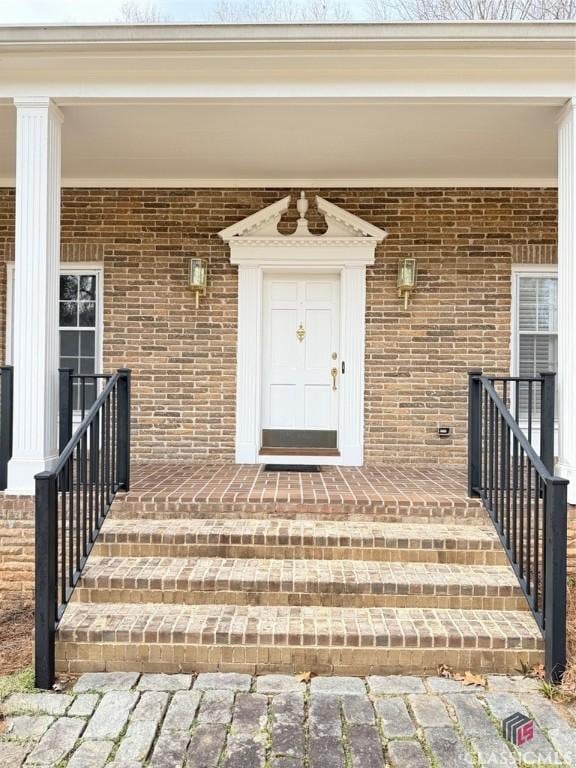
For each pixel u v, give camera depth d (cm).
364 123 437
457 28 352
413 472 521
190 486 434
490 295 570
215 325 579
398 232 573
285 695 255
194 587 310
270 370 601
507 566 340
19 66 380
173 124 441
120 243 580
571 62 369
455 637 275
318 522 378
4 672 280
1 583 379
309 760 211
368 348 574
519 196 569
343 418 574
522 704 248
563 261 385
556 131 448
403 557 346
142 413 579
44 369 386
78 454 316
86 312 594
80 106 403
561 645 264
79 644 277
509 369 569
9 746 219
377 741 222
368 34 355
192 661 277
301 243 571
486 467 384
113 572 319
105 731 228
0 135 475
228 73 383
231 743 221
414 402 572
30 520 380
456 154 503
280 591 310
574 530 370
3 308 588
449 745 220
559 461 386
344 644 275
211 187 580
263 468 539
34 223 387
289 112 416
